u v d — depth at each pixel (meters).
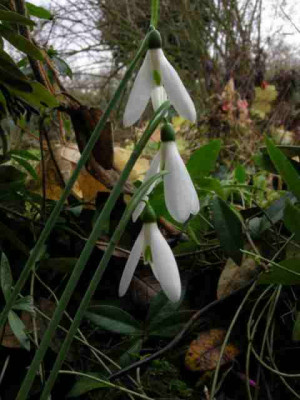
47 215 0.24
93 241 0.11
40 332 0.18
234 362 0.19
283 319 0.19
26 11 0.20
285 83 0.72
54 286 0.22
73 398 0.17
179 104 0.13
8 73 0.16
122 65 0.86
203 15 0.86
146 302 0.21
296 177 0.18
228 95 0.60
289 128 0.71
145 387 0.18
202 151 0.21
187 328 0.18
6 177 0.22
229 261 0.20
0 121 0.24
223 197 0.23
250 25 0.82
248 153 0.56
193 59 0.87
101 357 0.19
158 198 0.20
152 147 0.40
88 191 0.25
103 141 0.20
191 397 0.17
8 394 0.17
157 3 0.13
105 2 0.87
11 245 0.21
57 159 0.25
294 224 0.17
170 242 0.25
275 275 0.17
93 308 0.18
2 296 0.18
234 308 0.20
